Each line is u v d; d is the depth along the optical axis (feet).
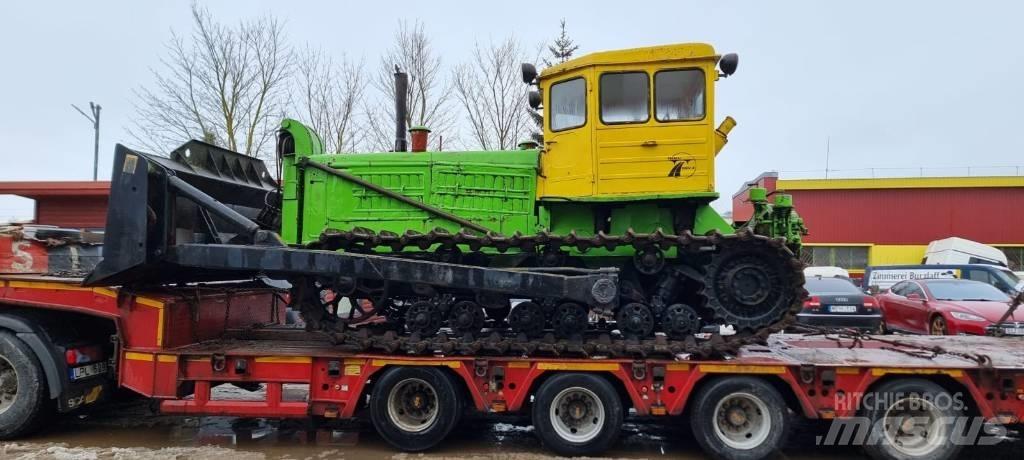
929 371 15.66
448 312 17.48
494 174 18.97
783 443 15.78
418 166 19.29
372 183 19.30
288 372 17.13
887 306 39.88
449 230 18.75
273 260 16.87
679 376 16.12
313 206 19.49
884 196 88.02
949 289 35.99
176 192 17.65
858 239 88.33
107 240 17.12
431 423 16.69
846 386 15.94
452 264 16.78
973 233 86.53
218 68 59.00
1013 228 85.87
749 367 15.92
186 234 19.44
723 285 16.49
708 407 16.01
